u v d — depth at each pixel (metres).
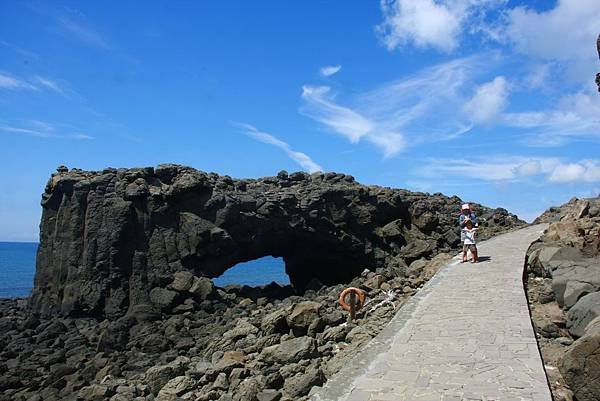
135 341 20.31
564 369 7.86
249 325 18.02
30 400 15.51
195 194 24.80
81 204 23.86
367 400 7.73
